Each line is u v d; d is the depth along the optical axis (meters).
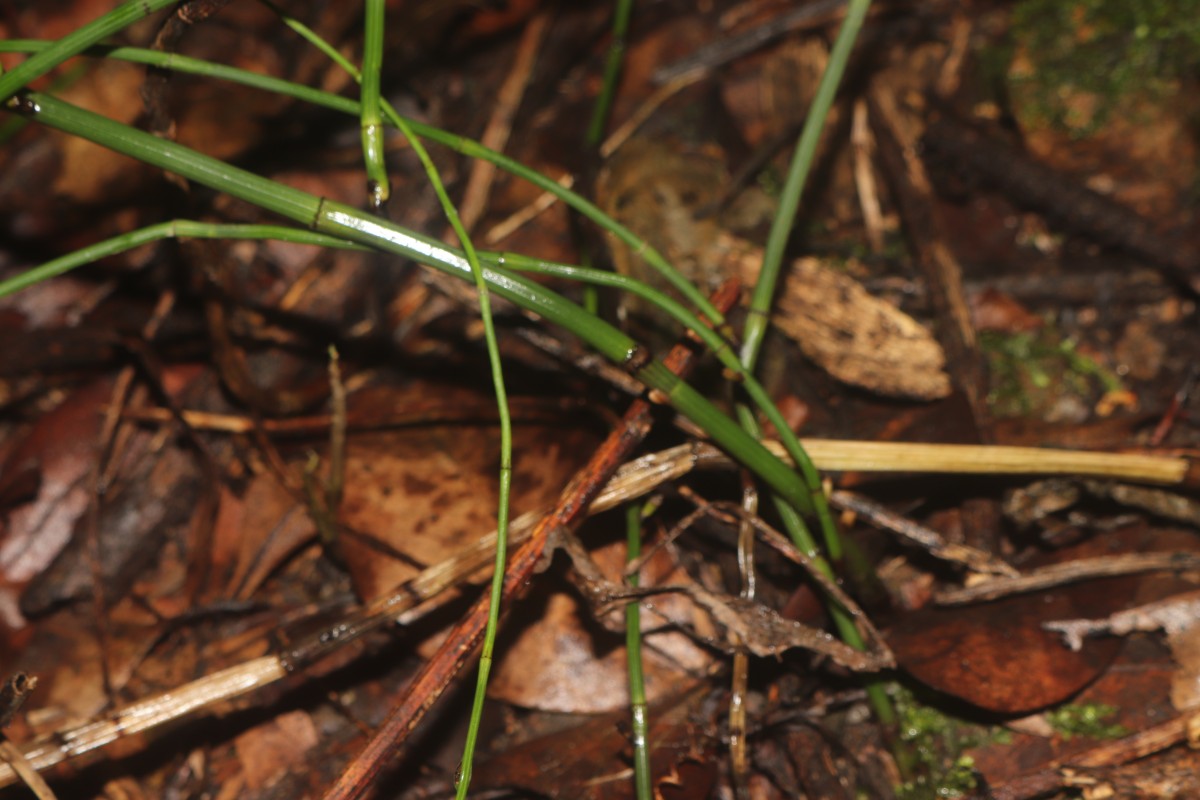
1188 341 0.54
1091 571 0.49
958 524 0.50
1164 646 0.49
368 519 0.51
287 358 0.55
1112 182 0.57
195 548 0.53
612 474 0.47
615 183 0.56
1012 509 0.50
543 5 0.65
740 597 0.47
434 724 0.50
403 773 0.49
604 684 0.50
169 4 0.44
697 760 0.48
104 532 0.53
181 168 0.44
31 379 0.55
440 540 0.51
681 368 0.47
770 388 0.52
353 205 0.58
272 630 0.52
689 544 0.51
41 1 0.62
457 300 0.51
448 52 0.64
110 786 0.50
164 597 0.53
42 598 0.52
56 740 0.47
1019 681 0.48
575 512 0.46
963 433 0.51
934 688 0.48
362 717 0.50
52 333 0.54
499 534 0.44
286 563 0.53
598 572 0.46
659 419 0.50
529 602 0.50
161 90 0.46
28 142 0.57
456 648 0.45
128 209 0.57
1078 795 0.48
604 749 0.49
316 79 0.62
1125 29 0.57
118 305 0.56
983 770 0.49
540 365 0.53
